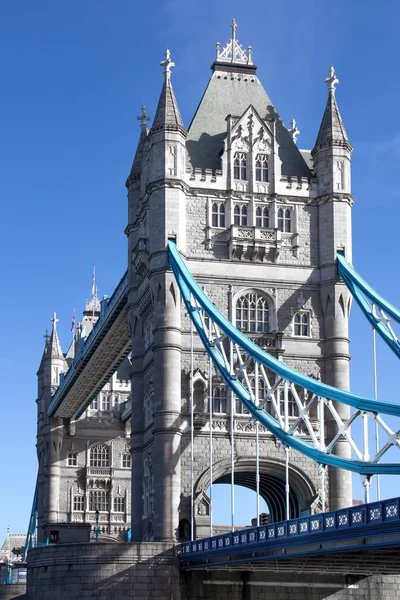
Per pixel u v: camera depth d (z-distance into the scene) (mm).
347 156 85188
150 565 71500
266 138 85500
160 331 78875
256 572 71625
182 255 80750
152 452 79438
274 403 64812
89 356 113125
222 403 79750
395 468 50938
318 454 58312
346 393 57031
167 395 77688
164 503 75750
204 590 71188
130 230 90312
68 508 136125
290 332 82000
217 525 101500
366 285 76500
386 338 72562
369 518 45219
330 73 87125
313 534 50219
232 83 90875
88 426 139250
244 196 83750
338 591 72062
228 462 78438
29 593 77062
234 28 92812
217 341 73438
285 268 82938
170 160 81938
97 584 71438
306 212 84625
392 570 63062
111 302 99438
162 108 83188
